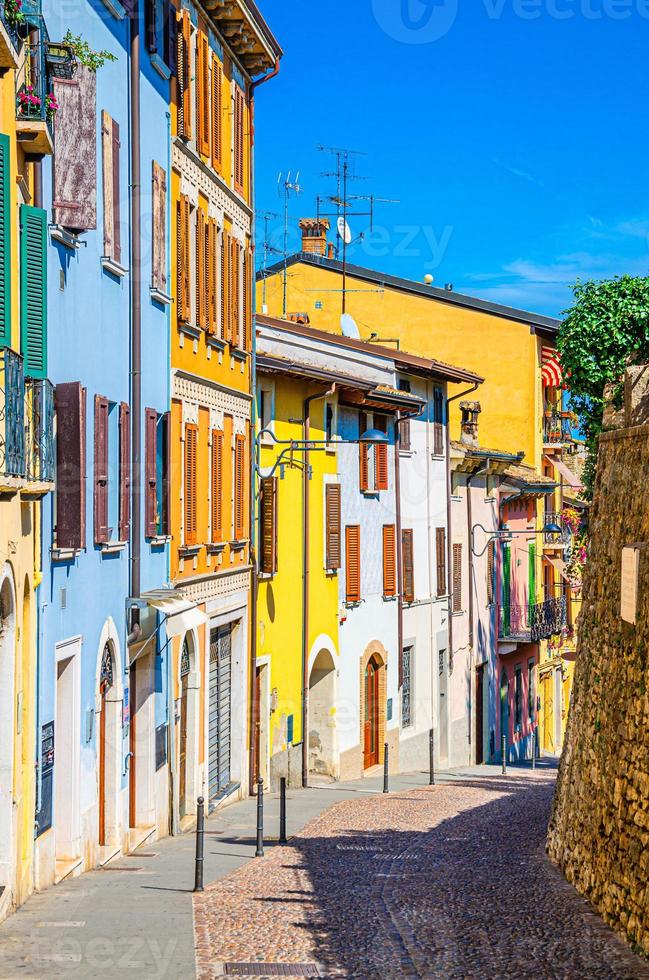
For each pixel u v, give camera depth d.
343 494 38.09
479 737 49.94
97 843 19.92
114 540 21.16
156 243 23.80
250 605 31.58
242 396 31.00
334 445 37.44
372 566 40.09
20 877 15.76
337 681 37.34
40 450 16.14
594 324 27.30
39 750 16.81
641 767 14.11
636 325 27.28
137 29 22.20
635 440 16.45
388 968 12.85
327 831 24.91
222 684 30.20
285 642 34.19
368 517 39.84
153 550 23.92
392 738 41.47
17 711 15.45
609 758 15.60
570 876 17.39
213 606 28.48
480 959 13.20
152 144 23.78
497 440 53.94
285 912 15.66
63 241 18.06
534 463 54.03
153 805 23.48
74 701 18.73
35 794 16.59
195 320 26.95
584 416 27.92
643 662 14.45
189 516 26.34
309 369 33.78
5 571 14.59
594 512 18.53
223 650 30.31
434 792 33.22
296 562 34.94
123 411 21.58
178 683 25.53
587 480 27.73
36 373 15.95
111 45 21.09
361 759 39.25
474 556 49.47
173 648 25.12
